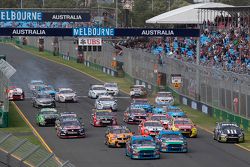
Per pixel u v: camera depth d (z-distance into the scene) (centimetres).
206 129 15450
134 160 11231
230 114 16050
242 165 10756
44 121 15588
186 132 14062
